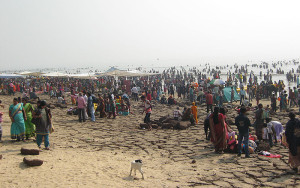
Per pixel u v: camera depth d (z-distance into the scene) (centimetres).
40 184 620
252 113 1911
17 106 1059
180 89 3231
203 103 2617
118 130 1434
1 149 934
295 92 2364
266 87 2948
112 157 909
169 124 1478
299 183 680
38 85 4875
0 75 3534
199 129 1437
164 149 1052
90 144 1123
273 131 1056
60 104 2448
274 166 816
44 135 948
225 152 998
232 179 712
